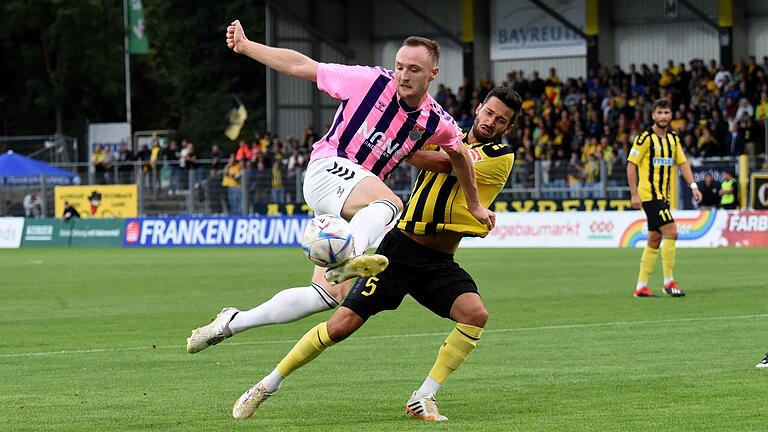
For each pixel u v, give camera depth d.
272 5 106.56
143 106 162.25
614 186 73.50
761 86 84.50
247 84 150.38
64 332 33.03
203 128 145.00
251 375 24.17
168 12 153.75
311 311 18.27
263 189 85.56
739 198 69.25
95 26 152.00
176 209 89.88
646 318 33.53
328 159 18.11
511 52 105.12
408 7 109.19
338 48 110.00
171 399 21.22
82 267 63.09
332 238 16.53
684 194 71.12
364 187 17.69
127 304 41.50
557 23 102.50
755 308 35.66
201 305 40.81
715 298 38.88
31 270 60.91
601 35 100.69
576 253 65.56
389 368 24.81
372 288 18.78
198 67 151.38
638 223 70.00
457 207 18.83
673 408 19.34
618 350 26.83
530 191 76.06
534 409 19.52
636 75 90.62
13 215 99.62
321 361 25.92
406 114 17.98
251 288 47.59
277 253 74.38
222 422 18.83
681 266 53.28
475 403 20.25
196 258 70.06
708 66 95.75
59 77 152.25
